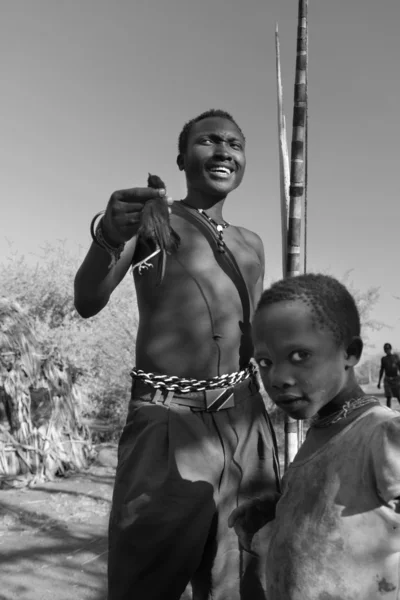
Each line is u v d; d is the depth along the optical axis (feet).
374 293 35.81
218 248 7.47
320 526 4.19
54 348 24.14
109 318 32.17
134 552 6.54
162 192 5.90
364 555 4.05
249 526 5.20
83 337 35.50
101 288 6.65
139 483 6.59
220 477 6.84
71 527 15.48
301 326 4.15
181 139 7.90
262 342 4.31
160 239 5.90
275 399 4.31
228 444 6.93
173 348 7.04
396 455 3.86
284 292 4.29
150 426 6.78
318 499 4.25
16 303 23.93
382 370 41.93
